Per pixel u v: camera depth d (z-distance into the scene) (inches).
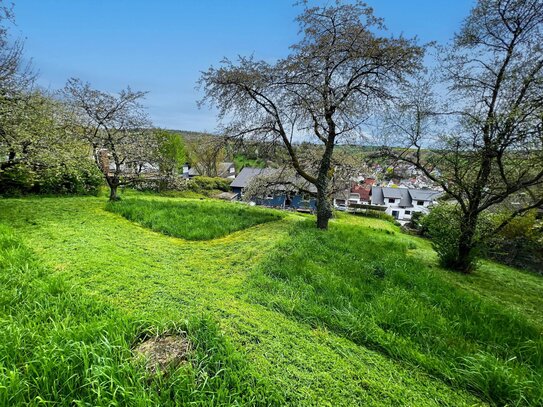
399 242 369.1
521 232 431.2
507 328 136.7
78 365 77.5
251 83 319.6
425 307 147.9
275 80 319.9
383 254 245.8
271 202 854.5
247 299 141.3
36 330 92.2
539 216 447.2
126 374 75.8
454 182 272.7
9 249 162.2
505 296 215.2
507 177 251.9
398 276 190.4
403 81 297.1
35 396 69.6
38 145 287.9
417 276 195.5
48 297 114.0
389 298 151.0
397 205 1694.1
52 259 159.2
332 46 294.0
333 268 190.9
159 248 216.5
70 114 384.8
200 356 85.6
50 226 236.1
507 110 216.1
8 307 105.0
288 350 101.7
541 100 195.5
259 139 368.5
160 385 74.4
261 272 175.2
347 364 98.6
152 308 118.1
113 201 396.8
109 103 394.3
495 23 239.6
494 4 233.1
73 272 144.4
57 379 72.7
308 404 77.8
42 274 137.0
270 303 137.0
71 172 339.3
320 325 123.0
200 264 189.8
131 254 191.6
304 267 183.0
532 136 202.7
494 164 254.7
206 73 331.0
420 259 299.7
